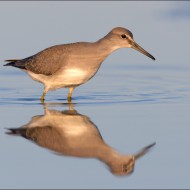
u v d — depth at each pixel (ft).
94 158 39.37
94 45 55.83
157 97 56.59
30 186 34.73
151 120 47.21
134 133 43.80
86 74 55.93
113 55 74.69
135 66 70.49
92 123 46.73
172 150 40.11
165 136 42.91
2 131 44.83
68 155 39.88
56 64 55.88
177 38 77.05
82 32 77.51
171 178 35.78
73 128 45.37
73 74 55.77
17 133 44.29
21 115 49.70
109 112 50.34
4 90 60.95
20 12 85.87
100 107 52.49
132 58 73.41
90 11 86.58
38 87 62.39
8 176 36.17
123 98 56.54
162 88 60.95
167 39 76.74
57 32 77.77
